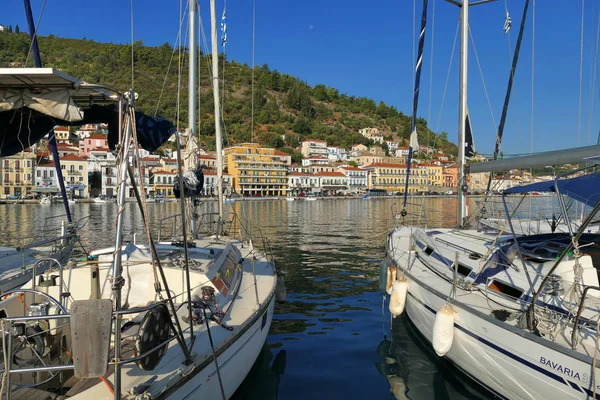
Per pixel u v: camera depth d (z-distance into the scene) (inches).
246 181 3575.3
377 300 410.0
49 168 2325.3
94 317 117.1
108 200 2370.8
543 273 218.8
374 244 812.6
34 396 150.3
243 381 226.5
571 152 201.6
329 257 662.5
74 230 378.3
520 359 183.8
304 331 318.3
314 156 4589.1
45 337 167.3
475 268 261.6
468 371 224.2
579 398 158.6
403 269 308.2
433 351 267.7
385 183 4306.1
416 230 414.6
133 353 155.5
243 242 390.0
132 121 137.7
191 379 150.1
